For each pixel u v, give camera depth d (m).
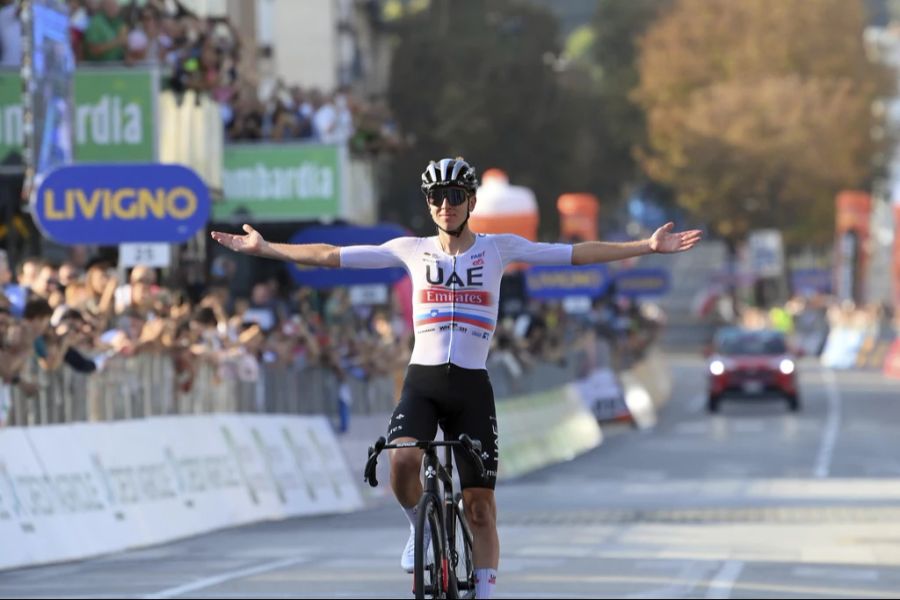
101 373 43.53
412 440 23.05
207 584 33.78
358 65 153.00
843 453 83.88
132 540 42.47
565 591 32.72
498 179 96.12
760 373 123.19
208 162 66.56
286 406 57.19
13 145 54.03
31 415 40.28
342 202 72.19
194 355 48.81
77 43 57.81
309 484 54.84
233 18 97.06
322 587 33.25
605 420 108.38
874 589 32.94
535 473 77.25
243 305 56.34
